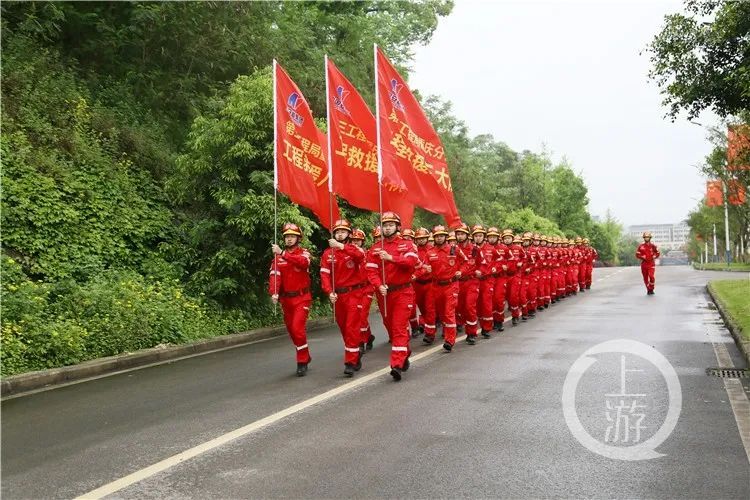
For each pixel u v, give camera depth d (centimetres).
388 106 937
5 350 873
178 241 1488
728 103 1027
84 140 1477
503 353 1026
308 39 2148
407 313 855
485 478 476
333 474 488
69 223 1291
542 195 5334
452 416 643
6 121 1328
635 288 2514
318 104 1922
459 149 3064
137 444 575
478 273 1161
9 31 1552
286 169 992
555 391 743
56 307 1069
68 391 814
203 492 459
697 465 500
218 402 731
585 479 473
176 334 1155
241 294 1420
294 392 772
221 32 1875
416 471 491
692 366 883
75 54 1783
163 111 1878
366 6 2698
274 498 445
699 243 8444
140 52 1888
